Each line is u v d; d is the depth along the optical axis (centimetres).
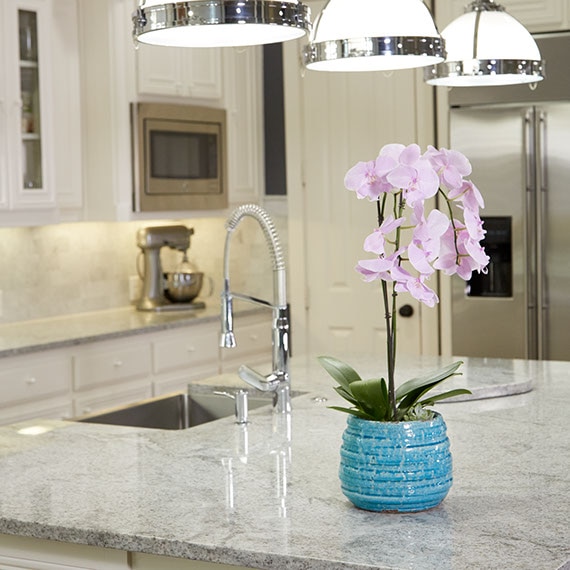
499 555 171
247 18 214
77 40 509
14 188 462
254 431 266
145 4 221
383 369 354
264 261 610
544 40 483
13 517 198
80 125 513
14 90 461
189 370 528
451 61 299
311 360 381
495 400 304
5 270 509
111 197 513
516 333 500
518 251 495
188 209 549
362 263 189
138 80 518
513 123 490
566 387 321
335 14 250
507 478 217
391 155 195
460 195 196
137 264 568
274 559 174
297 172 566
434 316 536
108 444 256
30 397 439
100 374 473
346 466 197
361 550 175
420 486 193
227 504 203
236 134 580
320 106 557
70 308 544
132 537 186
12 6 459
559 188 485
